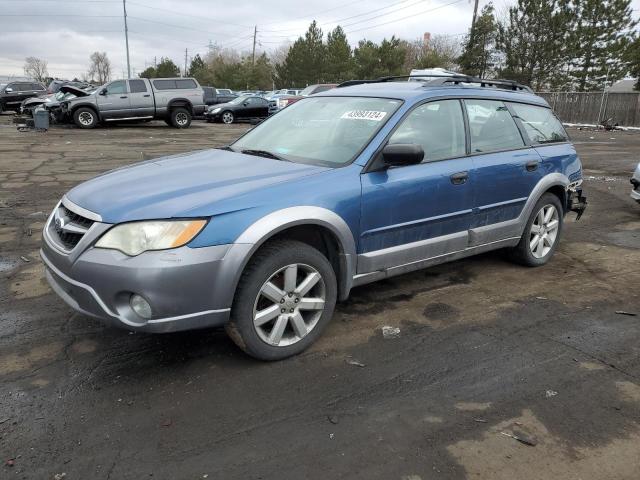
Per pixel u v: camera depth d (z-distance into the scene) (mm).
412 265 4066
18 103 29859
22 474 2408
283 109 4926
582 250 6117
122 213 2990
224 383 3160
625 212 8258
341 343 3691
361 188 3584
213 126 24484
